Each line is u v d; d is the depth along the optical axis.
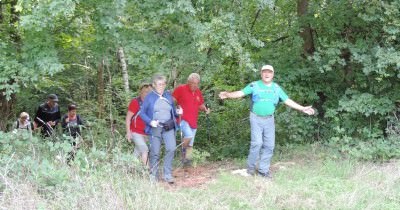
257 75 10.53
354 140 9.89
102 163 7.27
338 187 7.20
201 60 8.89
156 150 7.95
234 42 8.21
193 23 8.05
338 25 10.32
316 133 10.70
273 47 11.20
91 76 14.86
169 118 7.97
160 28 8.54
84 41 8.82
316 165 8.73
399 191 6.99
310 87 10.73
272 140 8.14
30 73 7.74
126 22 8.40
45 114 10.42
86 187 6.27
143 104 7.92
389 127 9.66
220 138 11.77
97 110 12.81
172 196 6.71
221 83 12.02
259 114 8.05
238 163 9.40
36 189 6.16
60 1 6.86
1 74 7.70
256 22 11.20
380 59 9.21
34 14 7.18
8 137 7.68
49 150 7.75
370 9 9.45
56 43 8.45
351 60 9.99
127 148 9.77
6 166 6.29
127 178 6.88
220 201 6.75
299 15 11.18
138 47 8.16
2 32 8.79
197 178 8.29
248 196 6.94
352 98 10.10
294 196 6.75
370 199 6.71
